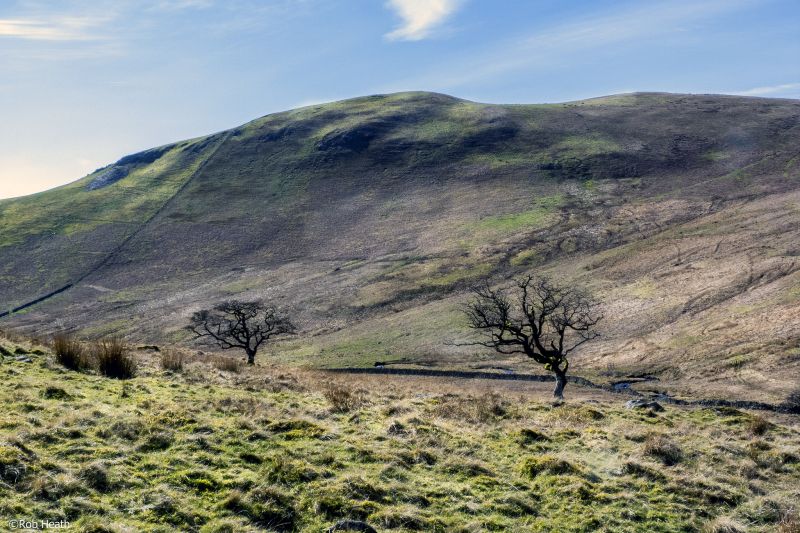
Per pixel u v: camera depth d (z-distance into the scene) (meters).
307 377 29.81
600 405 26.42
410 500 11.34
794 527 11.83
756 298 69.75
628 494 12.77
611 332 70.19
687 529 11.70
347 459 13.07
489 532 10.56
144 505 9.78
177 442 12.62
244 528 9.59
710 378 51.44
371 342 79.88
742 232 98.44
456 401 22.41
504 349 69.38
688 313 70.69
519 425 18.17
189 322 100.12
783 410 40.09
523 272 103.56
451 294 98.94
